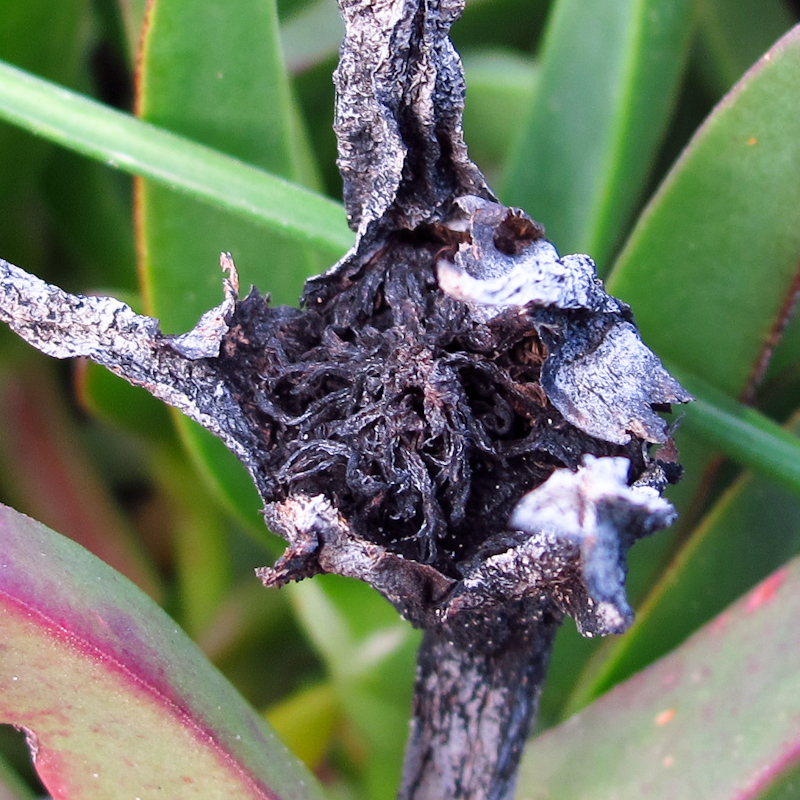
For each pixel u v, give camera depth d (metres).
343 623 0.19
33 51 0.19
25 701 0.14
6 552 0.13
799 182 0.16
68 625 0.13
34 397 0.22
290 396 0.14
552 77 0.18
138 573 0.22
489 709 0.15
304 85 0.21
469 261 0.13
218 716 0.14
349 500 0.14
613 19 0.18
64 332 0.14
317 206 0.17
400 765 0.19
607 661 0.18
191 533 0.22
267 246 0.18
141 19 0.19
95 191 0.21
